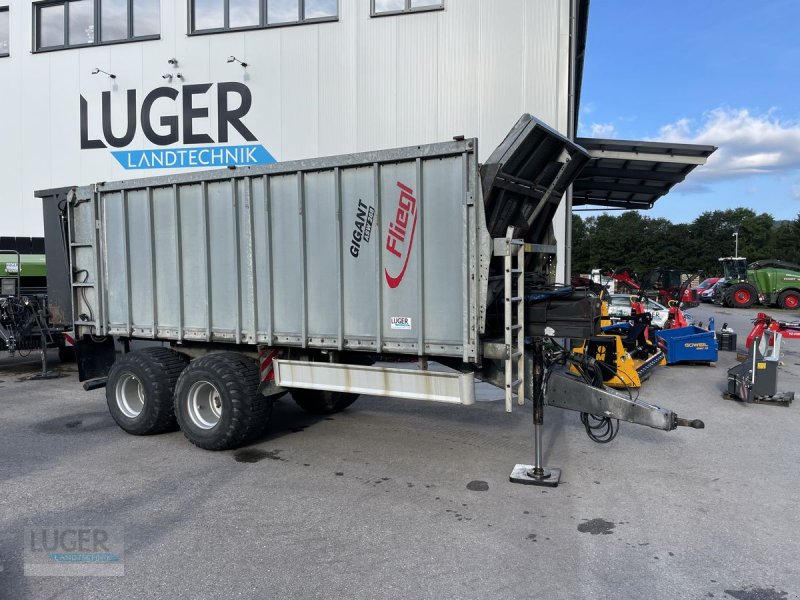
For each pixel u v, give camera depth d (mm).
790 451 5961
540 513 4371
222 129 13766
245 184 5652
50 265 7629
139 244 6391
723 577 3441
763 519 4281
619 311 14594
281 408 7820
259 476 5184
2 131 15641
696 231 74625
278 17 13234
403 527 4121
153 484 4977
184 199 6059
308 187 5367
